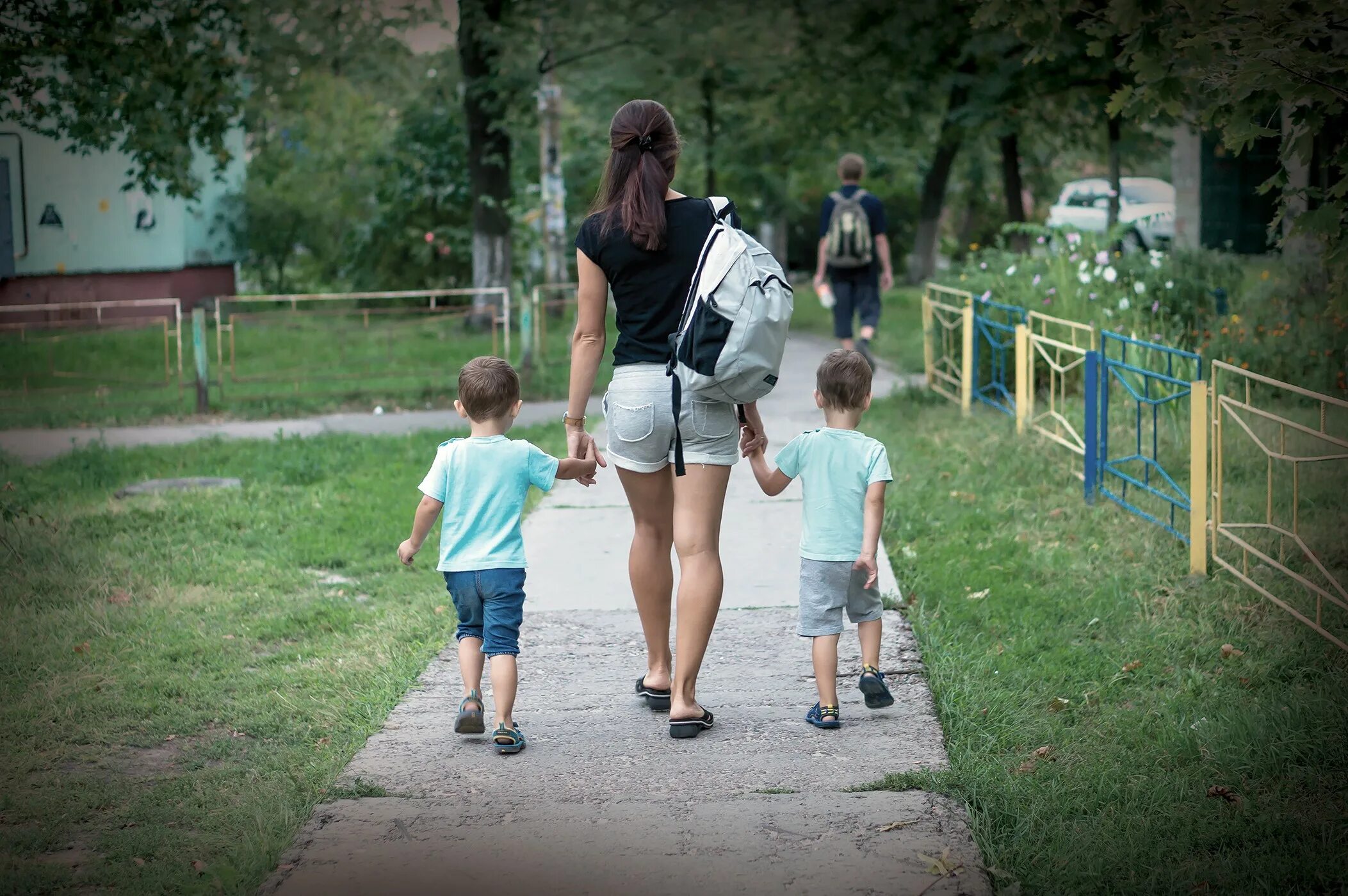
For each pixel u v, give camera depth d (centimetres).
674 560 653
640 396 409
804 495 437
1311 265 1006
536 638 536
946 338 1088
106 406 1223
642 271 403
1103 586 566
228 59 1191
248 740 440
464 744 423
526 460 425
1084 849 339
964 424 950
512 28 1677
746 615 557
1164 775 383
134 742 438
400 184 2128
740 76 1933
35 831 363
